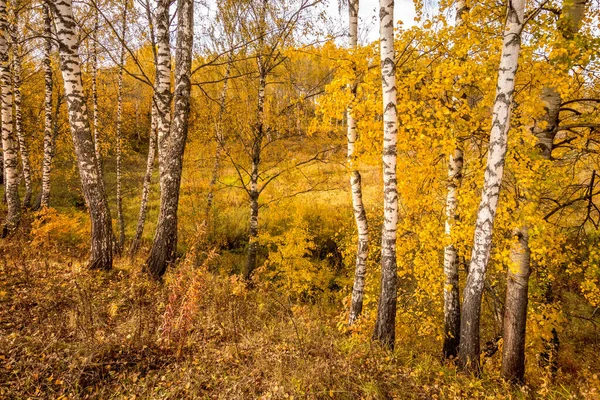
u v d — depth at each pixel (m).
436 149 5.40
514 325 5.04
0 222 9.81
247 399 3.10
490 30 4.78
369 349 4.27
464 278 8.30
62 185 17.34
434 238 5.46
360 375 3.50
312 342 4.23
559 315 5.74
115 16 9.57
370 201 14.30
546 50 4.01
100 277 5.59
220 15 8.55
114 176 20.30
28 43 11.60
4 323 3.82
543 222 4.50
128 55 10.45
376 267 9.20
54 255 6.89
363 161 5.47
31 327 3.80
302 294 10.62
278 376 3.35
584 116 5.11
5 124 8.00
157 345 3.76
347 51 5.45
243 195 15.69
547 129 4.80
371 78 5.10
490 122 4.63
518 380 4.91
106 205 6.10
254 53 8.61
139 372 3.34
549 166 4.42
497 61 4.67
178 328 3.82
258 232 10.59
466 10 5.37
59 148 16.55
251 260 10.36
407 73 5.06
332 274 11.41
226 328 4.50
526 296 5.01
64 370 3.15
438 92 4.65
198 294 4.11
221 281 6.59
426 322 6.47
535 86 4.50
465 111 4.66
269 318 5.39
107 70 12.76
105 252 6.05
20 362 3.09
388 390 3.39
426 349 6.41
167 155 6.39
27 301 4.40
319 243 13.52
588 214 5.53
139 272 5.93
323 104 5.26
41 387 2.95
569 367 8.05
